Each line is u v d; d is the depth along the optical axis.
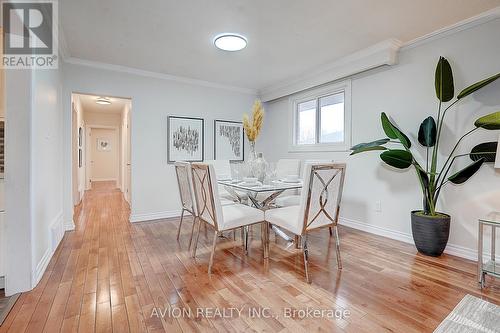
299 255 2.58
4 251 1.84
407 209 2.93
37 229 2.02
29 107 1.85
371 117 3.30
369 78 3.32
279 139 4.88
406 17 2.39
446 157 2.59
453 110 2.54
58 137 3.05
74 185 4.84
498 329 1.46
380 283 2.00
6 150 1.79
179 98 4.28
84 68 3.53
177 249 2.73
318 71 3.81
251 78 4.29
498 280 2.04
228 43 2.87
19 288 1.83
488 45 2.33
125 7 2.23
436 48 2.69
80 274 2.12
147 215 4.03
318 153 4.05
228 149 4.78
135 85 3.91
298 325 1.50
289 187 2.63
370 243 2.90
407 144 2.65
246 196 3.34
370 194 3.31
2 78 1.95
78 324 1.50
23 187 1.83
